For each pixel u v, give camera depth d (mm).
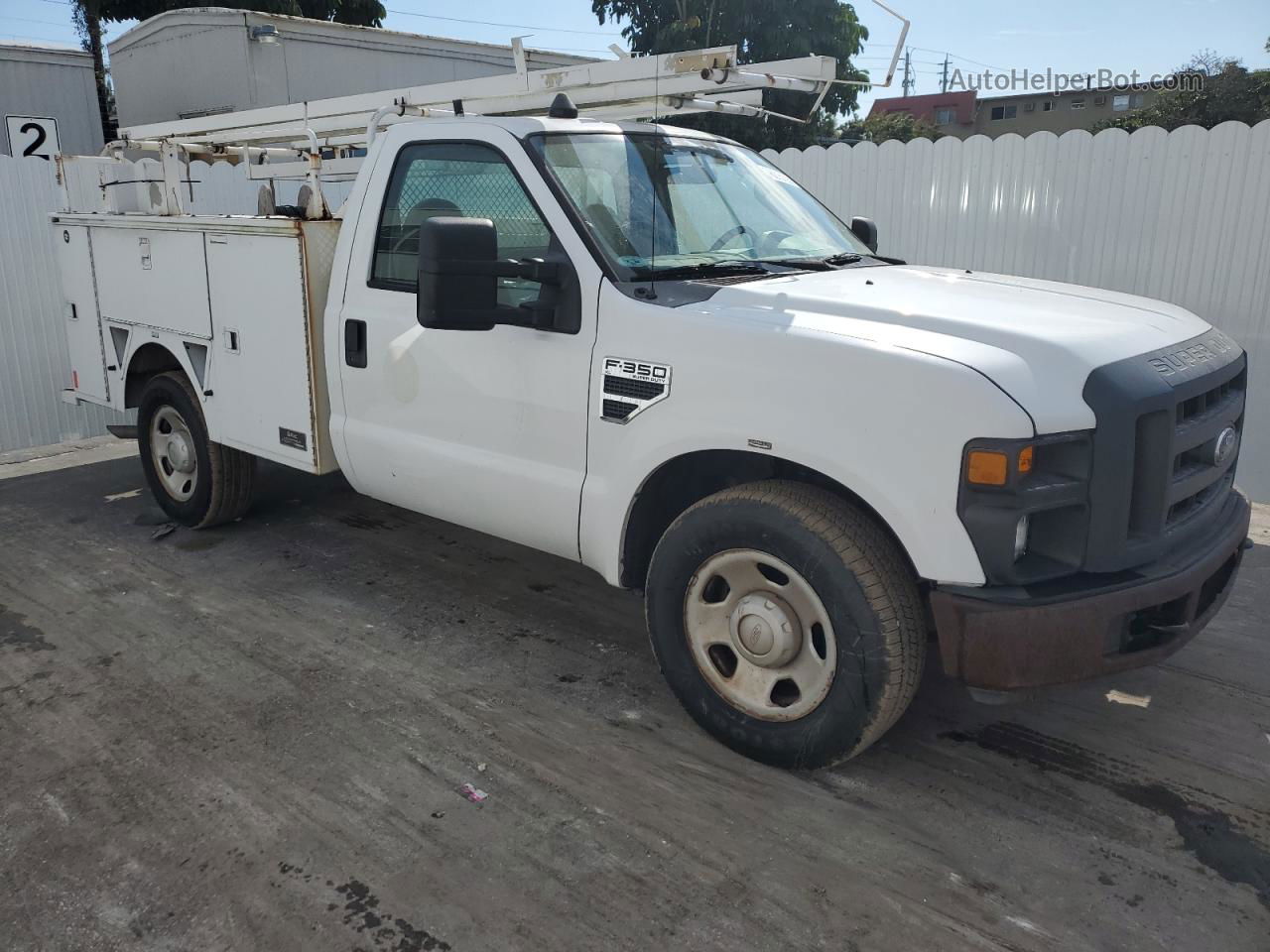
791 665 3195
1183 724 3637
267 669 4020
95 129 16906
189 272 5086
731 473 3605
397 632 4387
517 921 2617
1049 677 2793
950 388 2725
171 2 21266
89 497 6453
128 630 4383
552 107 4012
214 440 5230
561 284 3525
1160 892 2738
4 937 2551
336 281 4375
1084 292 3795
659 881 2775
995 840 2963
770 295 3314
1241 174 6305
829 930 2592
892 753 3439
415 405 4094
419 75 13219
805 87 4234
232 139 5902
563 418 3590
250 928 2588
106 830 2980
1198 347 3256
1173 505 3053
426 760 3367
